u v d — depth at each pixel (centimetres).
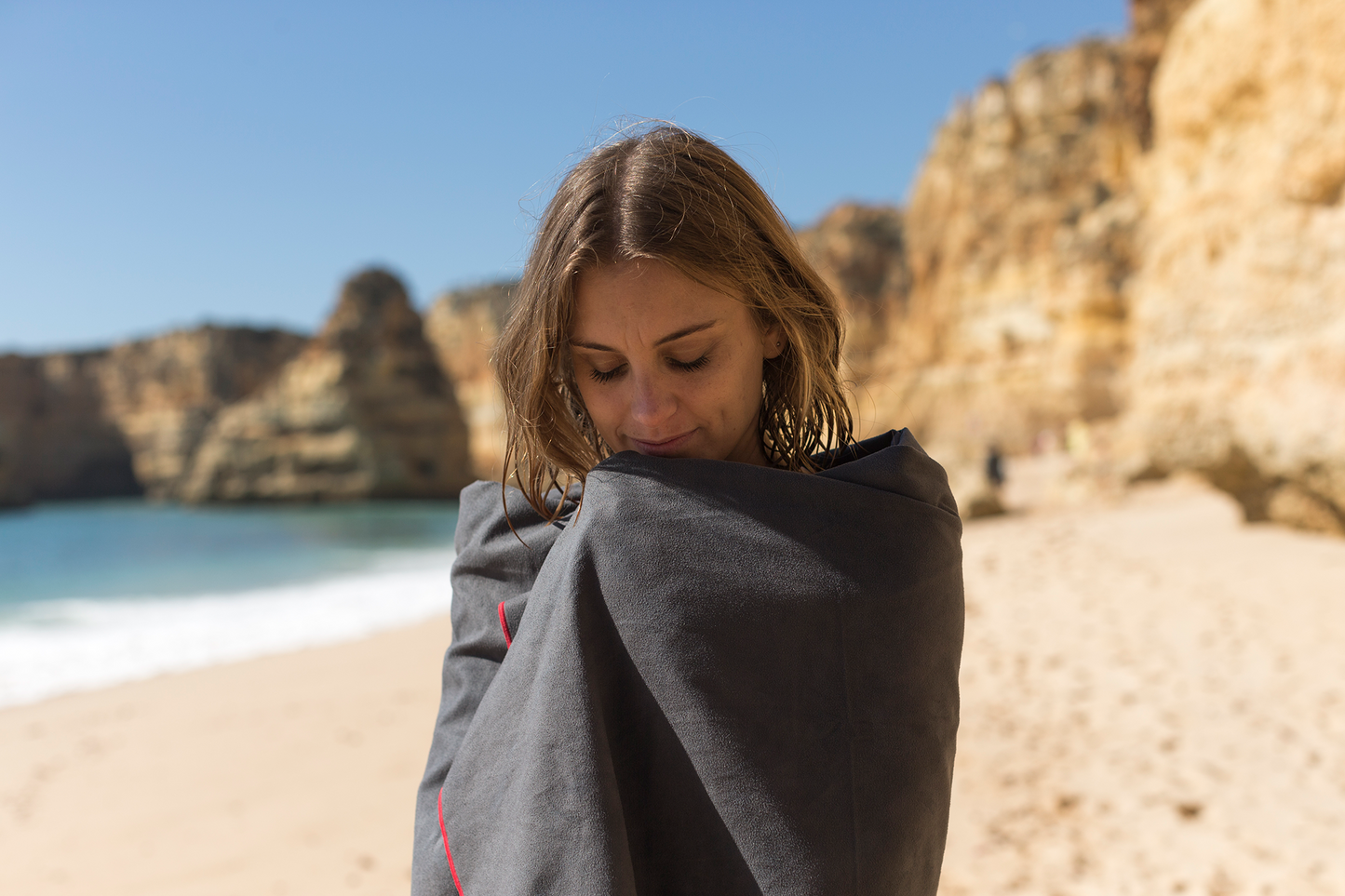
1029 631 833
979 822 458
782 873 77
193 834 568
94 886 505
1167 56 1390
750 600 80
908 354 4750
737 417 90
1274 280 1077
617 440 94
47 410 8550
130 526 5162
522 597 94
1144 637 779
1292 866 399
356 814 578
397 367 6159
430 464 6144
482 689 95
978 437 3841
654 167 86
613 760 80
